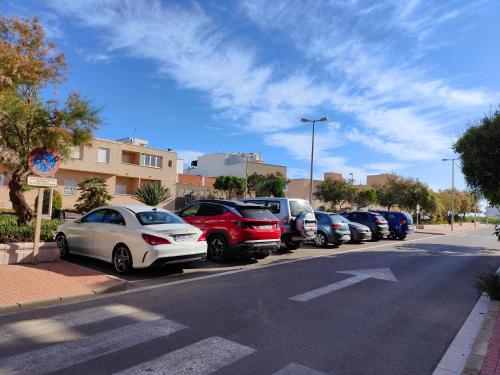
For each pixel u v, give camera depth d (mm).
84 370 3865
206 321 5566
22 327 5078
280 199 13672
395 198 45312
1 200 30547
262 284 8242
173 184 43688
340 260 12555
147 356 4262
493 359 4496
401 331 5543
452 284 9219
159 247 8125
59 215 24109
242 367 4082
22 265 8375
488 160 7855
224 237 10562
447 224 50656
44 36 10266
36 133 10547
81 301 6473
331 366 4238
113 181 38688
